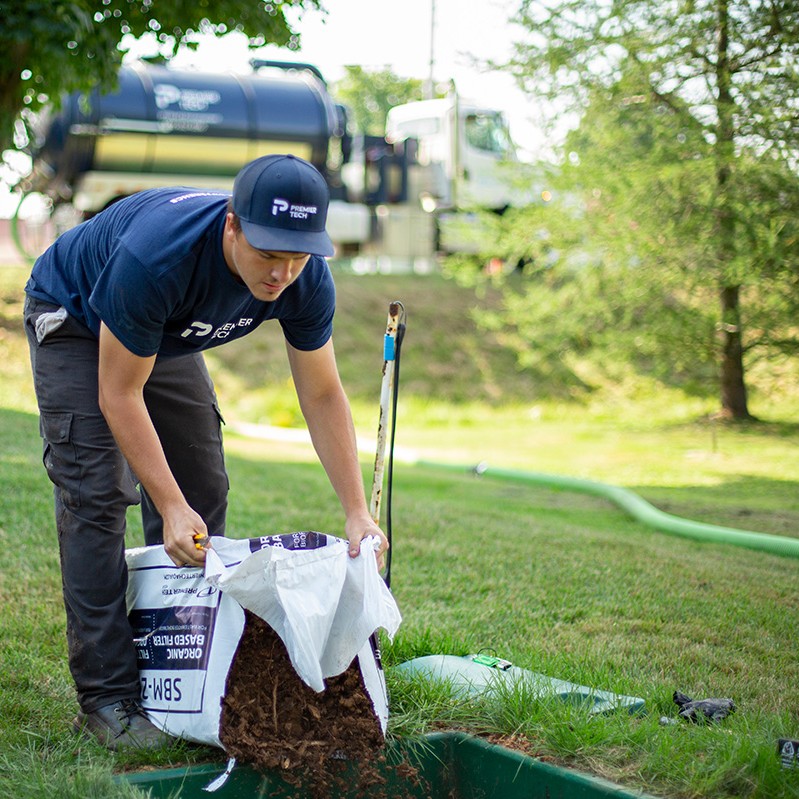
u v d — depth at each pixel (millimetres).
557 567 5648
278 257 2535
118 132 15703
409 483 9367
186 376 3344
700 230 11000
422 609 4676
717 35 10445
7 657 3658
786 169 10242
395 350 3553
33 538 5477
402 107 21719
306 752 2732
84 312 2953
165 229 2670
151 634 2930
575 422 15547
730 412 14000
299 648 2600
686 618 4645
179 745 2816
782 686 3625
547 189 12820
